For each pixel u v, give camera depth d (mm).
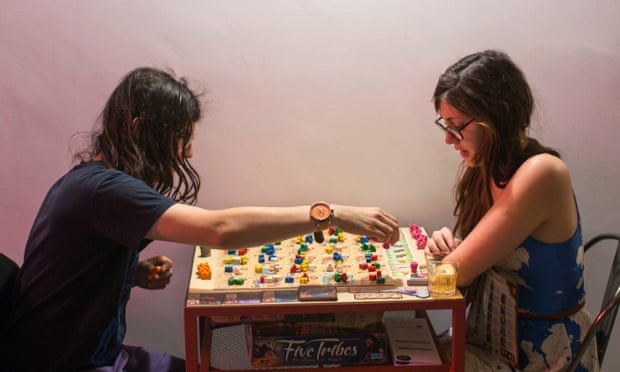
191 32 1920
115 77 1949
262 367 1563
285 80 1965
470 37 1949
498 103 1585
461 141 1655
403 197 2088
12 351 1560
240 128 2004
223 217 1437
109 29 1912
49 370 1567
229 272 1672
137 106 1522
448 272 1512
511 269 1674
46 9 1892
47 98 1962
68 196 1481
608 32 1958
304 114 1998
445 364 1562
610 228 2150
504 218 1584
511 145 1625
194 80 1956
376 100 1991
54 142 2000
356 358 1565
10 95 1955
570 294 1654
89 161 1586
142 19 1907
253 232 1448
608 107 2031
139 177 1536
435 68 1967
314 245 1850
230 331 1643
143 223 1429
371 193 2082
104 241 1502
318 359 1564
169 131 1536
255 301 1498
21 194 2043
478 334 1744
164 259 1873
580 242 1676
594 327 1540
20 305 1564
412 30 1934
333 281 1597
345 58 1952
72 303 1536
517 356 1619
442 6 1920
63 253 1505
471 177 1805
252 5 1901
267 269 1686
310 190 2072
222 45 1932
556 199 1574
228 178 2047
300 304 1481
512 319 1609
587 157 2078
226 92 1971
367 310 1493
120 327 1697
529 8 1935
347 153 2039
